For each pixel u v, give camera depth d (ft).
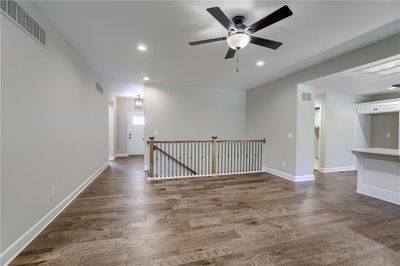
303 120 15.16
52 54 8.39
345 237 7.34
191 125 20.45
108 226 7.95
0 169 5.59
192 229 7.80
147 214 9.10
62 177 9.40
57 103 8.86
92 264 5.76
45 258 5.97
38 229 7.34
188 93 20.26
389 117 19.16
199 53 11.37
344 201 11.03
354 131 20.06
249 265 5.79
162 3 6.99
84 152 12.58
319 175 17.44
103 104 17.95
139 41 9.94
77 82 11.23
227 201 10.85
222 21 6.73
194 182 14.69
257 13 7.54
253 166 19.58
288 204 10.51
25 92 6.65
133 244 6.75
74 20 8.09
